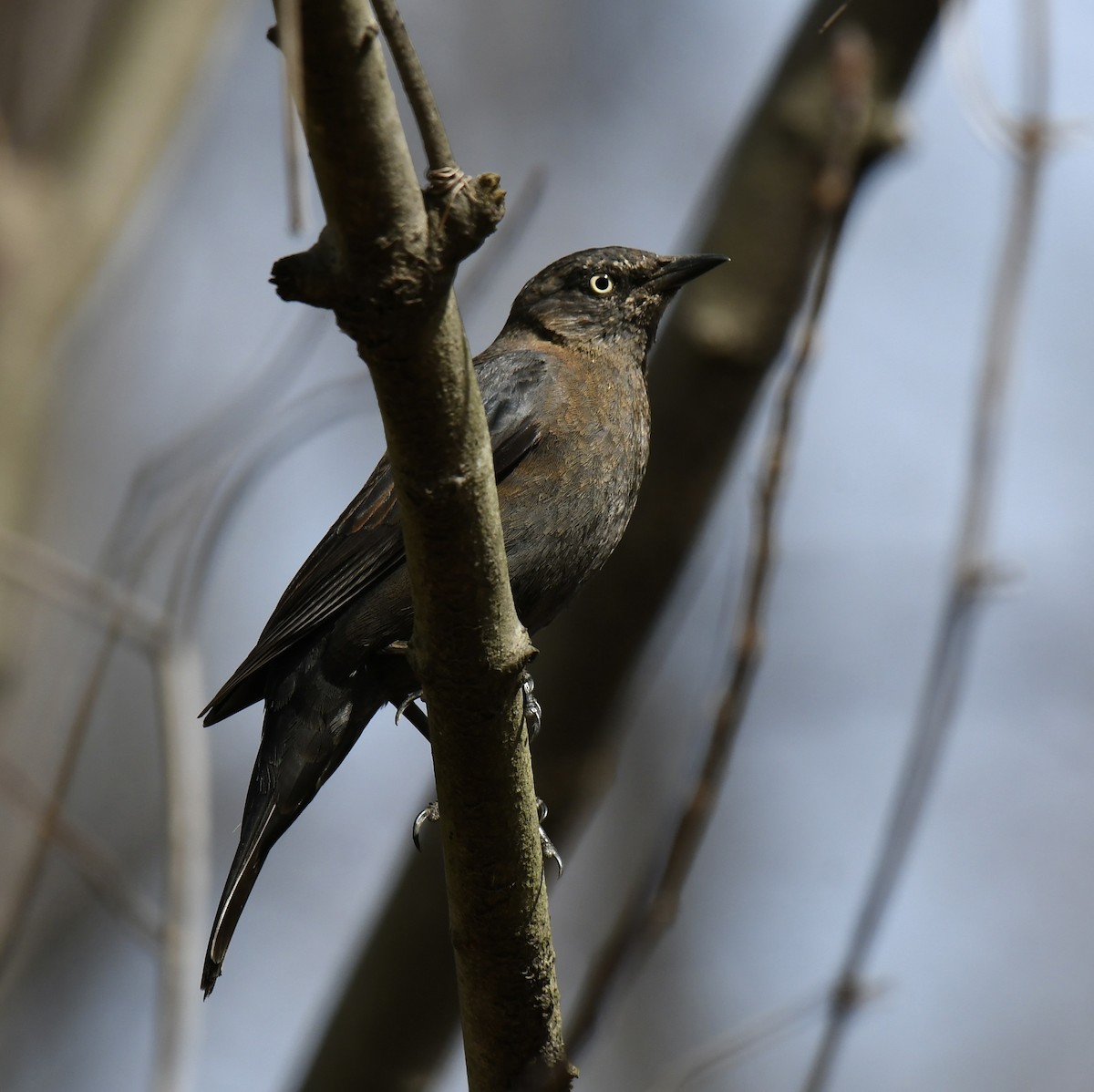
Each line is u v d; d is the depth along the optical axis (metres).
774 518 7.70
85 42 11.00
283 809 9.83
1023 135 8.69
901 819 7.83
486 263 9.99
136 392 17.25
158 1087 8.43
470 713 6.84
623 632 10.96
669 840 7.66
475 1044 7.46
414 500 6.34
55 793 8.89
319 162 5.45
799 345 7.71
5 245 10.41
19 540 9.70
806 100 10.67
